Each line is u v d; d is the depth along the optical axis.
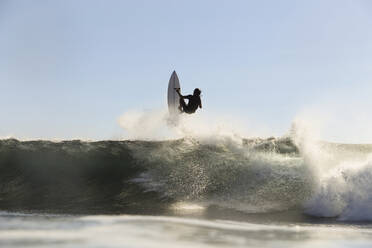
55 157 24.77
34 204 19.66
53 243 10.76
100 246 10.54
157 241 11.32
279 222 16.95
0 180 22.78
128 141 27.02
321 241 13.09
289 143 25.86
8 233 12.02
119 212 17.83
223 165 23.11
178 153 24.97
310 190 20.27
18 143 26.08
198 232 13.05
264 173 22.11
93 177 23.03
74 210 18.27
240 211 18.84
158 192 21.12
